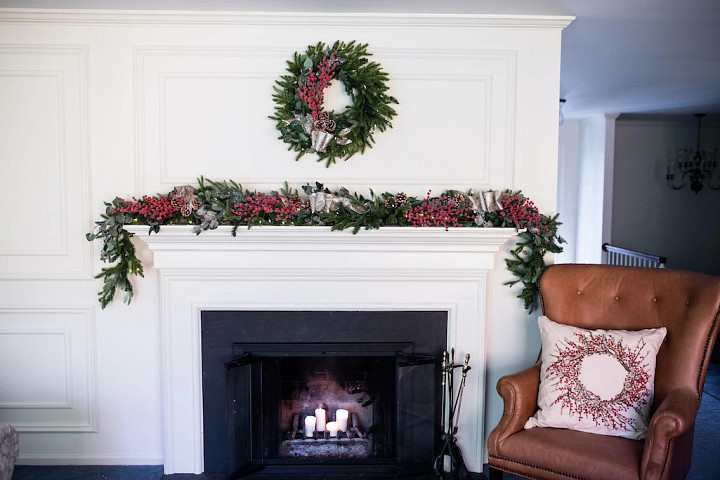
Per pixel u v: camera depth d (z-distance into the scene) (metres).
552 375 2.46
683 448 2.15
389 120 2.85
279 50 2.80
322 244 2.76
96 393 2.92
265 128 2.84
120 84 2.81
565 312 2.66
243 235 2.70
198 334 2.85
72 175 2.85
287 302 2.83
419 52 2.82
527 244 2.85
